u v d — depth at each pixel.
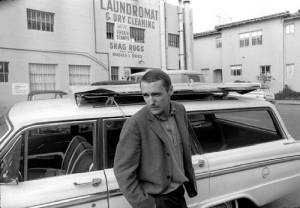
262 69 29.52
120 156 2.22
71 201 2.58
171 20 23.09
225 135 3.51
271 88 28.80
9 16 15.07
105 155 2.84
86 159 2.88
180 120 2.43
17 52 15.41
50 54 16.64
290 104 23.30
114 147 2.93
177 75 11.81
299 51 27.17
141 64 21.19
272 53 28.58
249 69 30.27
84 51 18.06
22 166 2.64
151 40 21.89
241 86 3.65
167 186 2.30
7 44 15.06
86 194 2.64
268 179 3.61
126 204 2.78
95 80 18.61
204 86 3.55
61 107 3.00
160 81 2.20
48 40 16.53
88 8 18.19
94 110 2.93
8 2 15.00
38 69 16.33
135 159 2.21
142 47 21.28
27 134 2.68
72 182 2.65
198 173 3.13
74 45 17.62
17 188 2.53
